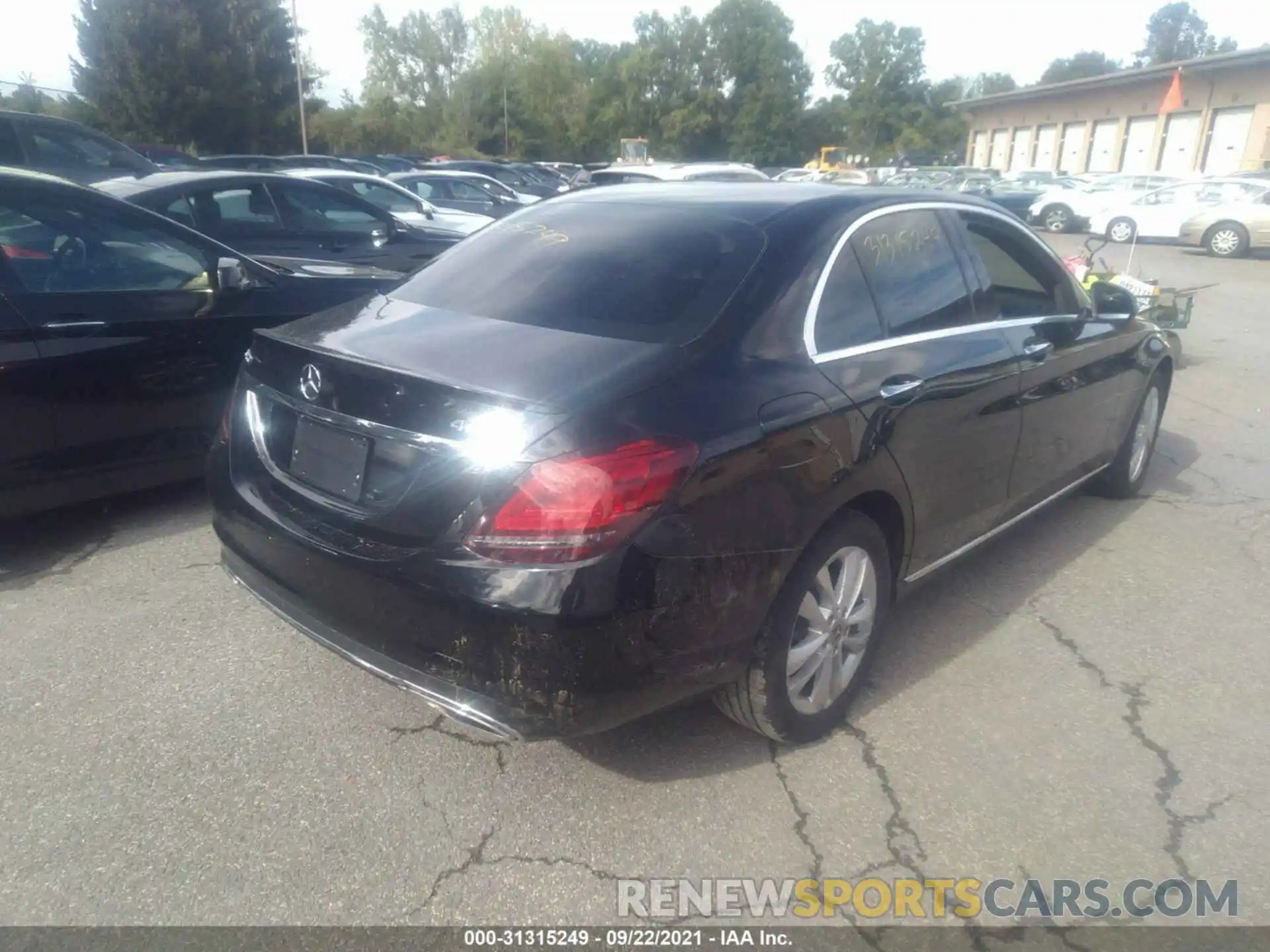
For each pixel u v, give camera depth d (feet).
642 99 236.22
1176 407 25.81
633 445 8.19
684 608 8.52
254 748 10.37
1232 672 12.42
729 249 10.44
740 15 233.76
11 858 8.76
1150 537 16.66
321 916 8.25
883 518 11.29
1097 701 11.70
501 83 228.84
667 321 9.61
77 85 131.85
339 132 179.63
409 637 8.71
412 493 8.61
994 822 9.58
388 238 29.04
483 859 8.92
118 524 16.05
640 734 10.77
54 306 14.16
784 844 9.21
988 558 15.69
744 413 9.01
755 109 236.43
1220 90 117.39
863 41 265.34
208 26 134.00
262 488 10.30
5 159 36.32
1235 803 9.92
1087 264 28.71
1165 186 76.28
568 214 12.30
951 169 115.75
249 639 12.55
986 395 12.11
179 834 9.11
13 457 13.89
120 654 12.11
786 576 9.49
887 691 11.80
